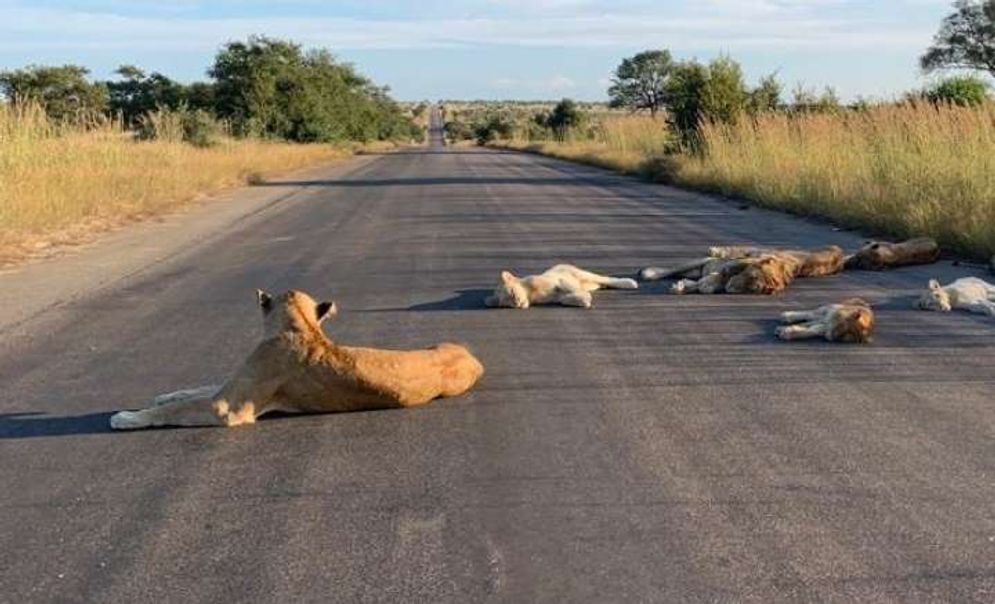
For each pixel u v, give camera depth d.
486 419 6.03
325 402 6.06
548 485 4.97
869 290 10.09
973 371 7.00
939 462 5.23
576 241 14.61
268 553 4.26
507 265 12.30
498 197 23.83
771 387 6.66
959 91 25.62
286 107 58.09
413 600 3.83
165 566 4.16
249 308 9.75
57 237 15.82
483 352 7.72
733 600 3.79
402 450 5.50
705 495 4.82
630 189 26.20
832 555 4.16
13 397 6.67
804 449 5.45
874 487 4.90
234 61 58.09
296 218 19.27
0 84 48.31
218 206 22.11
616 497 4.80
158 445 5.66
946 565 4.07
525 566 4.09
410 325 8.81
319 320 6.17
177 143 34.09
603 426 5.88
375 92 104.44
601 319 8.90
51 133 21.38
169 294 10.65
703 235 15.21
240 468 5.27
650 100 93.00
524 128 103.50
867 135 20.19
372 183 30.33
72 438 5.80
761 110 28.73
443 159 52.69
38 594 3.94
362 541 4.36
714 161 26.03
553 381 6.86
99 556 4.26
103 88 52.09
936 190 14.61
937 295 9.00
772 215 18.38
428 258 13.08
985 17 51.22
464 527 4.49
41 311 9.70
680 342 7.96
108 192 20.31
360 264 12.67
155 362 7.59
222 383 6.61
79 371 7.34
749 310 9.18
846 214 16.56
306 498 4.85
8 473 5.25
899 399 6.36
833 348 7.72
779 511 4.62
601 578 3.98
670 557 4.16
